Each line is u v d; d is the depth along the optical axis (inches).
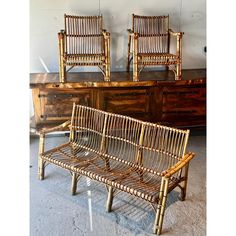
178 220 85.1
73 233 79.9
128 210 90.0
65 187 102.3
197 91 137.9
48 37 145.3
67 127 109.3
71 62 134.6
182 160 82.3
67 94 128.5
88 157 99.3
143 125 92.7
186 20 156.5
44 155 99.3
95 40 148.5
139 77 139.6
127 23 151.2
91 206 92.0
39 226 82.4
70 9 144.4
